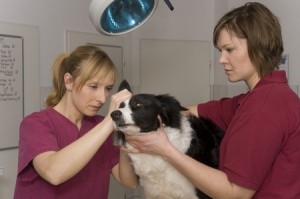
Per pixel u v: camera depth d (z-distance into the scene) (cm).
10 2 267
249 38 115
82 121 153
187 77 386
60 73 147
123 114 129
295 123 110
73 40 314
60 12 305
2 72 262
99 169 150
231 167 108
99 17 148
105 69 135
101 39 340
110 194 348
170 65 383
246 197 108
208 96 388
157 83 383
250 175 105
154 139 118
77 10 320
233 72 122
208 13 386
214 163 143
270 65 118
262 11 118
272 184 113
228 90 390
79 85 135
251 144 106
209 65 387
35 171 134
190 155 139
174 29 383
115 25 159
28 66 280
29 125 136
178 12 383
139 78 382
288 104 110
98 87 137
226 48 121
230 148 111
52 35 298
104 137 123
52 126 140
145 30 379
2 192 266
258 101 110
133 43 381
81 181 142
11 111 269
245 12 118
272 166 112
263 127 106
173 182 139
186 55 385
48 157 123
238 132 110
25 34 276
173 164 116
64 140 142
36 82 288
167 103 146
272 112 107
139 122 131
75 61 137
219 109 159
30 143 131
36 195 137
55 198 137
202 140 146
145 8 161
